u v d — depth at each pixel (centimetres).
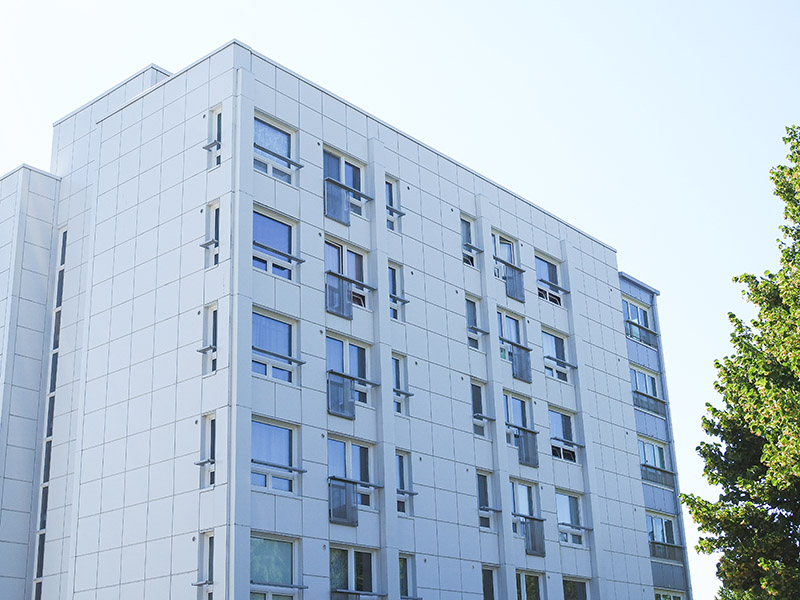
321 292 3222
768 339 2550
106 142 3541
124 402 3148
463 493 3516
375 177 3541
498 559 3562
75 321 3641
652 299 5097
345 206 3406
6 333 3612
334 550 3033
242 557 2730
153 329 3145
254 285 3009
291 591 2870
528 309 4103
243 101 3155
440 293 3703
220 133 3183
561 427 4119
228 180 3077
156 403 3052
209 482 2855
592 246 4634
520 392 3912
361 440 3212
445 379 3603
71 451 3469
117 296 3303
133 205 3359
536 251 4291
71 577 3094
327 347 3219
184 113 3300
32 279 3731
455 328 3719
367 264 3459
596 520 4047
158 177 3309
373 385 3306
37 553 3444
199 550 2789
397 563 3152
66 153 3944
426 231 3731
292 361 3067
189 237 3136
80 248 3734
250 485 2808
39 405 3616
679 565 4566
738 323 2728
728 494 2800
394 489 3228
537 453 3881
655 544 4462
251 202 3073
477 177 4072
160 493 2942
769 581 2453
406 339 3494
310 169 3328
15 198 3794
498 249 4084
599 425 4278
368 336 3347
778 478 2338
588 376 4312
